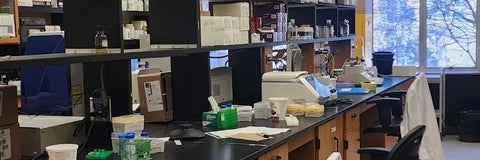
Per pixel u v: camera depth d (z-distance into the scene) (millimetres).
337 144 3732
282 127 3107
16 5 4109
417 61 7625
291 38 4820
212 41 3352
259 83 4059
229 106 3529
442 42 7488
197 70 3287
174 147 2568
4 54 4230
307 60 5508
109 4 2510
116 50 2518
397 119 4461
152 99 3262
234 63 4102
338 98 4344
